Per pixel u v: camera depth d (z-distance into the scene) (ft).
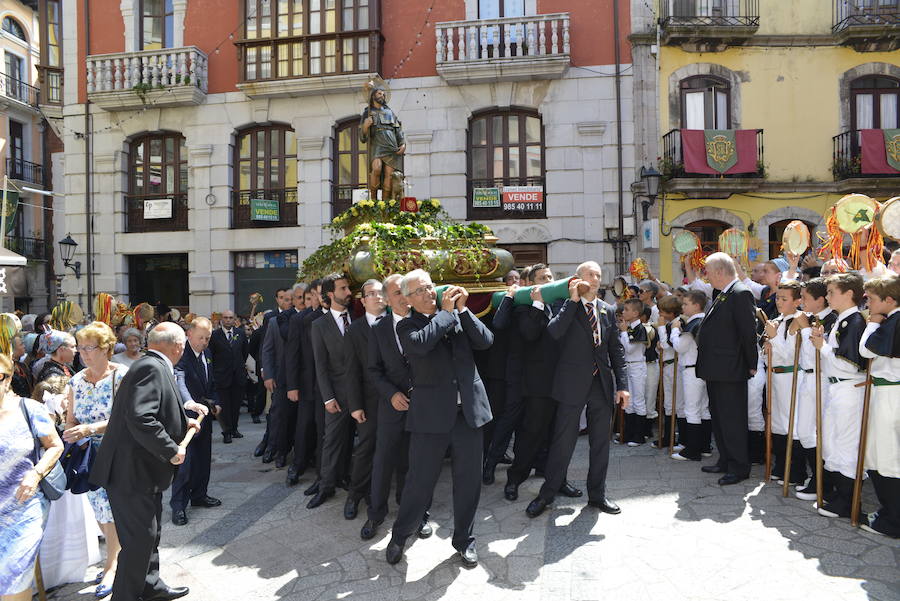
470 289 18.84
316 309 18.66
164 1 50.55
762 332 18.58
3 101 67.31
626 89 44.21
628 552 12.51
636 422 21.66
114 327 27.22
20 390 17.30
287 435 20.77
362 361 15.10
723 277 16.71
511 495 16.08
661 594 10.79
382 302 15.21
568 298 14.84
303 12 47.93
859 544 12.32
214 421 30.73
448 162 45.65
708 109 44.73
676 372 19.60
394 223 19.74
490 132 46.34
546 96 44.80
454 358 12.68
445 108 45.70
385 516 14.28
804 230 18.88
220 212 48.60
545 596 10.94
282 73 47.73
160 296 51.67
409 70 46.21
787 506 14.58
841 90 44.45
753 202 44.24
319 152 47.24
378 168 22.13
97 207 50.62
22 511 10.13
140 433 10.21
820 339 13.97
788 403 16.38
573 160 44.55
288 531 14.69
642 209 43.32
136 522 10.52
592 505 15.07
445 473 18.84
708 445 19.90
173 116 49.52
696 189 43.19
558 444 14.48
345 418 16.53
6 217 26.91
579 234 44.47
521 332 15.30
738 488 16.03
